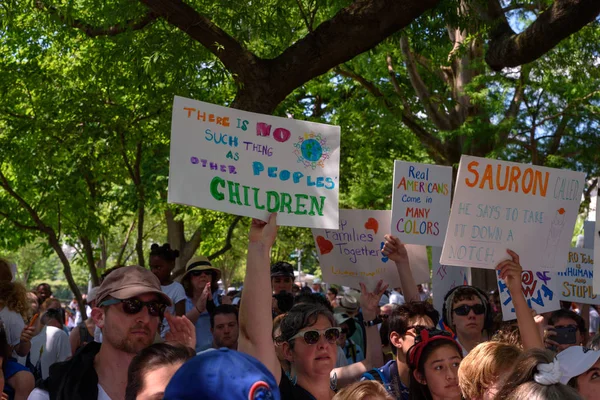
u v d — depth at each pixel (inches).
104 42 429.4
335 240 280.5
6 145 474.3
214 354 70.9
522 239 221.1
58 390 136.4
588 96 606.5
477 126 593.6
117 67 407.5
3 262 223.8
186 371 69.6
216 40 275.7
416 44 391.2
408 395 180.2
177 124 162.4
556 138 673.6
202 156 164.2
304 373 155.8
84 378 138.9
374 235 278.1
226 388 67.6
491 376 138.3
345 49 280.7
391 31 280.8
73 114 442.6
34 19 413.7
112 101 470.3
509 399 111.0
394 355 190.9
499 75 588.4
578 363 139.6
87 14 394.9
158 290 142.9
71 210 523.2
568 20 291.7
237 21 313.4
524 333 200.8
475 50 612.1
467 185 215.5
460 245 215.5
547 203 224.2
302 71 281.1
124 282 141.9
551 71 573.9
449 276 299.3
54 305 406.6
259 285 147.2
